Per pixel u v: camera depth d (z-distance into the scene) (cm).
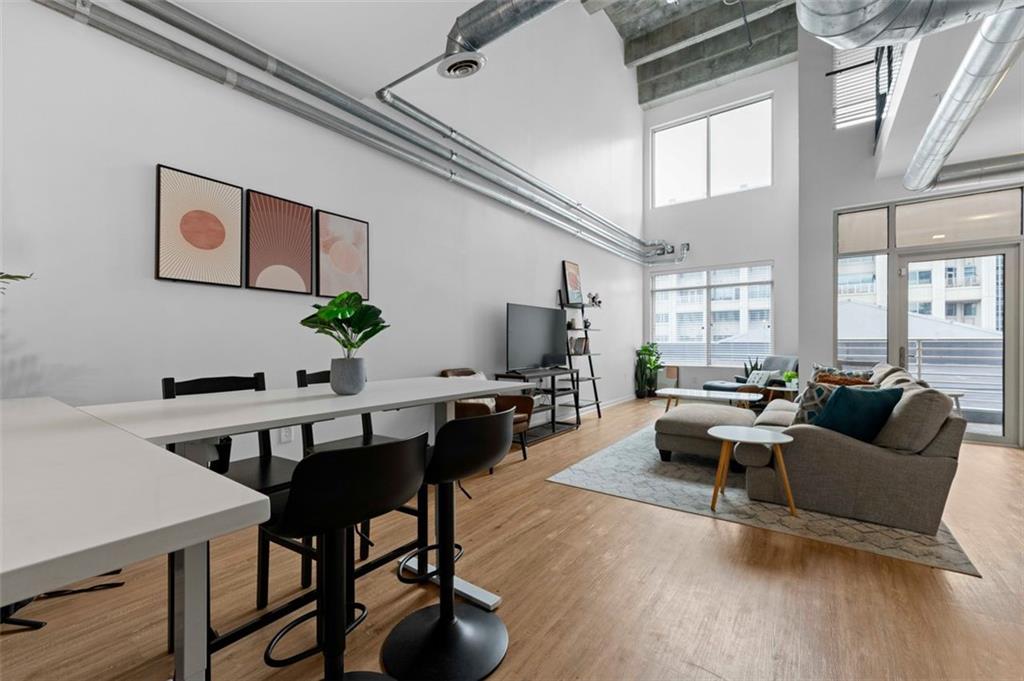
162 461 74
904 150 421
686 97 778
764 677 140
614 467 366
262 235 279
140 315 231
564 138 583
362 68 295
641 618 170
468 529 250
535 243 532
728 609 175
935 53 281
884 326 489
